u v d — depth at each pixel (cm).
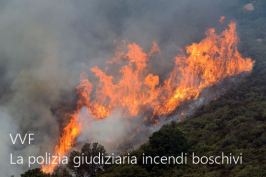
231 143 3488
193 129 4297
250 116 4169
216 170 3077
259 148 3158
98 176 3694
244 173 2733
